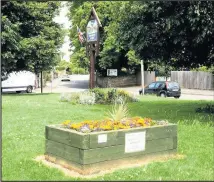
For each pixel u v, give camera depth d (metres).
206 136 8.67
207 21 10.65
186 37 11.88
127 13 12.41
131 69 43.59
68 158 6.05
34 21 26.91
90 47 19.64
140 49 12.73
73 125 6.23
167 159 6.68
